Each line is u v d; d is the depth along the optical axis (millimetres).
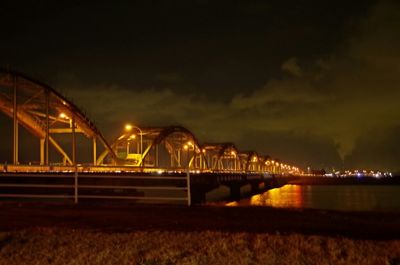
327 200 100812
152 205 22969
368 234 15547
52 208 22062
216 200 103375
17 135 79500
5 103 93312
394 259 11359
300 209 22312
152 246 12750
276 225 17250
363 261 11055
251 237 13984
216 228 16453
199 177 68500
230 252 11898
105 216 19438
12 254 12156
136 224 17312
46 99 92125
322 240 13539
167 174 62500
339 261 11094
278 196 123250
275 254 11680
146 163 136375
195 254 11750
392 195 128625
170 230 15883
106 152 123000
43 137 104438
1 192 47156
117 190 55375
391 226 17297
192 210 21406
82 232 15070
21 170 66312
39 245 13102
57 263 11188
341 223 17953
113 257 11586
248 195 130375
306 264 10914
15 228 16172
